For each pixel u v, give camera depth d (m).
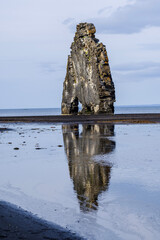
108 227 8.11
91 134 38.75
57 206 9.83
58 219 8.62
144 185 12.36
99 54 96.56
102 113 94.38
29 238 7.04
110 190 11.68
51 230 7.69
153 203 10.01
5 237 6.99
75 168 16.30
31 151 23.83
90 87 98.06
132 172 14.95
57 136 36.78
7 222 8.03
